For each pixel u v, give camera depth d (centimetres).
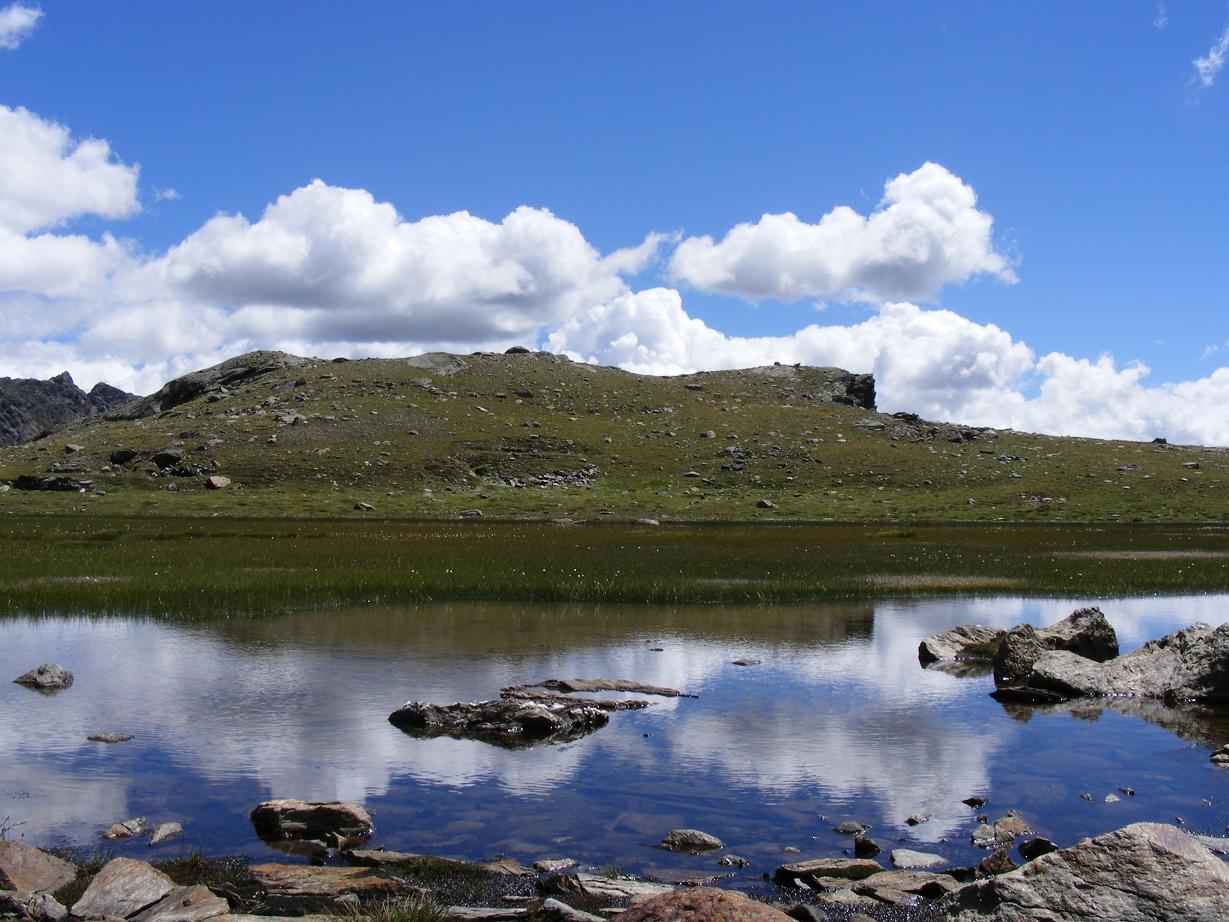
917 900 1059
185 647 2623
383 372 17012
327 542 5997
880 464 13900
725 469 13588
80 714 1889
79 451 12912
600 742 1745
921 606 3688
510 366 18138
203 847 1231
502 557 5022
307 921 903
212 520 8850
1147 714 2055
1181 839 952
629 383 17950
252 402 15200
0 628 2911
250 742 1708
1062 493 12406
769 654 2652
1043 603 3825
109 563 4466
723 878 1152
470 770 1571
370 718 1884
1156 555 5812
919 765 1636
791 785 1517
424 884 1103
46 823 1309
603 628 3042
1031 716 2016
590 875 1124
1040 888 926
